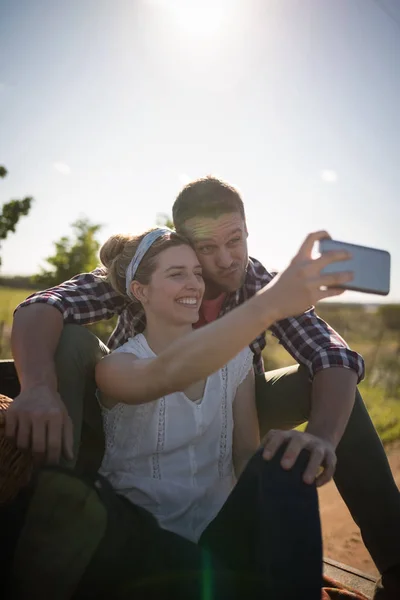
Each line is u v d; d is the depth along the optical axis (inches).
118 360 63.5
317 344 76.2
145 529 50.5
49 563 47.3
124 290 75.6
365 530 70.3
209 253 78.0
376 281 45.9
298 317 80.7
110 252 79.9
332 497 148.3
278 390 79.0
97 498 48.4
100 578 49.4
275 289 44.3
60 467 48.9
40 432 54.8
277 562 46.9
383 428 219.9
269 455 52.1
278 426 81.5
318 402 68.7
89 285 83.4
